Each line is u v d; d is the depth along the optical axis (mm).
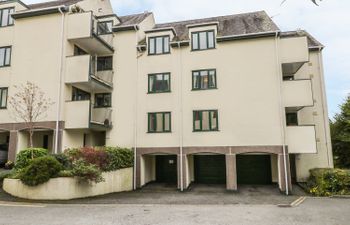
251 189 17609
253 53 17969
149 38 19969
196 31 19109
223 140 17609
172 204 12531
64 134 17281
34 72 18031
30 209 10586
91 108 18641
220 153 17547
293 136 16641
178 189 17703
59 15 18312
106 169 15273
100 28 21000
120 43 20422
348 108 23609
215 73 18406
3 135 20094
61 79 17562
